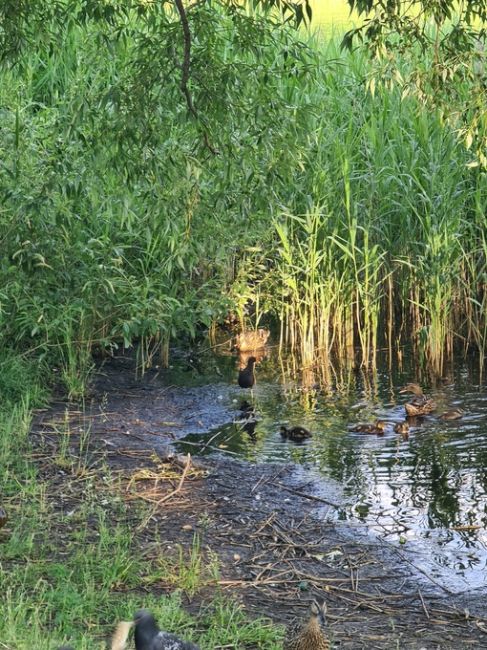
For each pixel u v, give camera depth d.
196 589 9.26
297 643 7.84
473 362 16.81
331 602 9.24
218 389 15.59
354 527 10.84
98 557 9.56
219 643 8.23
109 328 16.66
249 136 12.56
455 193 16.84
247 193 13.66
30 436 13.01
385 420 14.26
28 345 15.83
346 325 17.31
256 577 9.61
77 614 8.49
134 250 17.06
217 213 15.08
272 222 16.69
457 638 8.62
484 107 11.48
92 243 15.38
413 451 13.02
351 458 12.80
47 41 12.29
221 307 17.23
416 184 17.42
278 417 14.42
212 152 11.77
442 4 11.37
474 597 9.38
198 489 11.70
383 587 9.56
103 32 12.80
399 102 17.84
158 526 10.64
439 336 16.33
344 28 24.27
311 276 16.91
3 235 15.05
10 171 14.52
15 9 11.44
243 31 11.59
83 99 11.88
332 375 16.39
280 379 16.19
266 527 10.77
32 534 9.76
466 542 10.49
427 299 17.05
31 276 14.96
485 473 12.23
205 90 11.41
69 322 15.13
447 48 11.81
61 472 11.86
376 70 11.80
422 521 10.98
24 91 18.17
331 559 10.11
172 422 14.06
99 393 15.01
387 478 12.13
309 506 11.35
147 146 11.95
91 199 15.69
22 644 7.45
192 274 18.33
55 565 9.27
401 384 15.85
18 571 9.13
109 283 14.62
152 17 11.85
